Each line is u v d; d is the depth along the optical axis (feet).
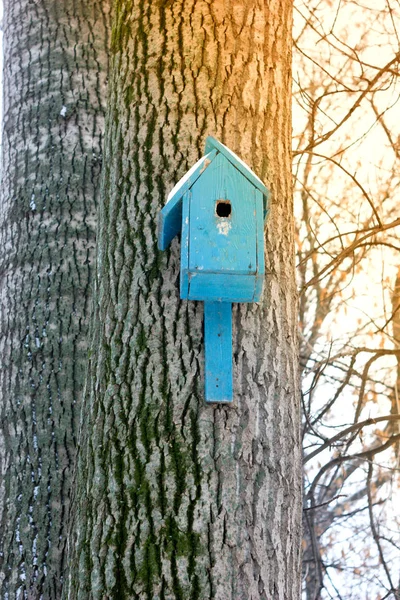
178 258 10.11
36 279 14.82
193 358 9.58
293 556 9.35
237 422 9.37
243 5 11.51
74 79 16.46
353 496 30.58
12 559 13.14
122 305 9.99
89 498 9.29
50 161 15.74
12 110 16.60
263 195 9.69
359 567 28.71
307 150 18.72
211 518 8.88
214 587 8.61
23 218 15.42
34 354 14.28
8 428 14.03
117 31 11.78
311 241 30.01
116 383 9.62
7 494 13.62
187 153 10.53
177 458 9.10
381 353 20.94
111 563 8.82
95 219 15.37
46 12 17.03
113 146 10.98
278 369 9.89
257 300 9.66
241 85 11.02
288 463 9.57
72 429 13.84
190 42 11.09
